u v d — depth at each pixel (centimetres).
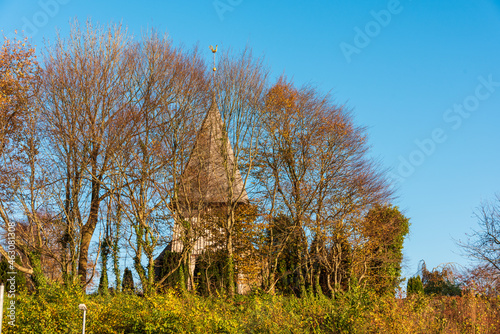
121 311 1550
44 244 2434
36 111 2434
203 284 2603
